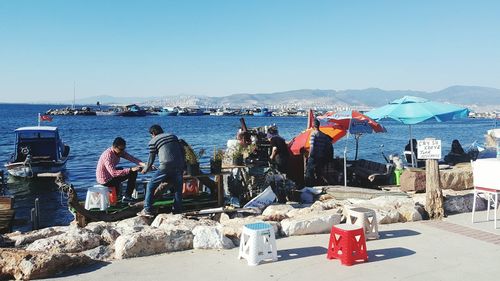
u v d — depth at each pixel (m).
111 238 7.32
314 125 12.68
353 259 6.22
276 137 12.35
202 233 7.09
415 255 6.59
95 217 9.40
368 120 13.27
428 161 8.91
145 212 9.27
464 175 11.78
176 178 9.41
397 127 84.06
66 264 6.02
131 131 70.56
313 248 6.93
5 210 12.13
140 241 6.68
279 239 7.44
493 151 15.07
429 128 77.56
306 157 13.00
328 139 12.71
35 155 27.12
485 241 7.29
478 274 5.84
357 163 15.02
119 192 10.75
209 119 135.25
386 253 6.70
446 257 6.50
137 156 35.91
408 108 13.65
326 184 12.86
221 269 6.06
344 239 6.21
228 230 7.55
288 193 11.41
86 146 44.41
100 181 10.17
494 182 8.08
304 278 5.71
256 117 168.88
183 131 71.19
